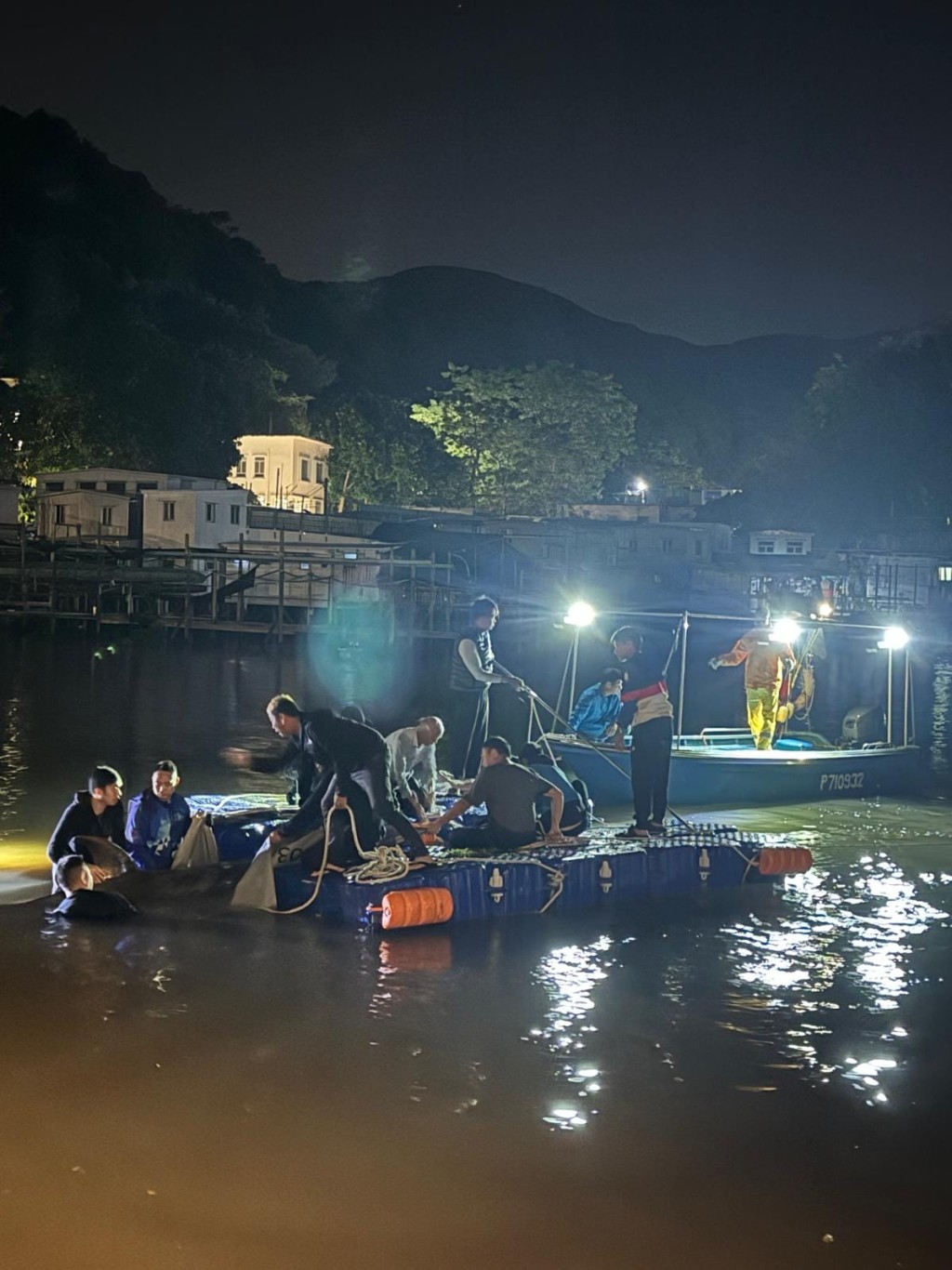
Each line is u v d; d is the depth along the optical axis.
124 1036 9.02
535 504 106.62
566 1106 8.09
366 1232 6.66
